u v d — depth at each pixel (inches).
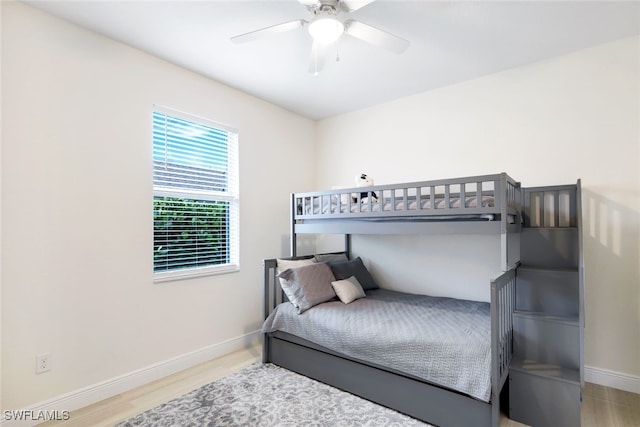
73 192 86.1
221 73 116.4
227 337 124.6
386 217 103.1
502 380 74.8
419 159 135.7
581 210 91.7
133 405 87.0
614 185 97.1
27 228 78.5
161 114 108.0
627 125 95.4
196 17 84.0
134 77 99.3
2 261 74.9
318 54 99.4
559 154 105.7
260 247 139.3
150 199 102.7
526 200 108.8
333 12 70.1
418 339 79.6
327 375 97.5
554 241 103.3
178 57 105.0
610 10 81.3
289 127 155.0
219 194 124.8
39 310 80.0
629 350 94.4
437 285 130.6
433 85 127.8
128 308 96.6
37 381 79.4
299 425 77.6
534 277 97.2
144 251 100.9
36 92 80.3
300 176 160.4
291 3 78.3
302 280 109.7
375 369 87.1
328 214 116.3
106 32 90.8
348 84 126.4
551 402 76.8
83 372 87.0
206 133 121.6
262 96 137.9
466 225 88.0
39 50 80.8
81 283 87.1
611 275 96.9
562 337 83.8
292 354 106.9
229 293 126.0
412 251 137.2
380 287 146.6
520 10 81.0
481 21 85.8
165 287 106.1
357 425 77.5
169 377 103.7
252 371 107.1
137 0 77.1
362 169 153.1
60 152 84.0
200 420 79.9
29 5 79.1
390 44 77.8
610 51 97.6
